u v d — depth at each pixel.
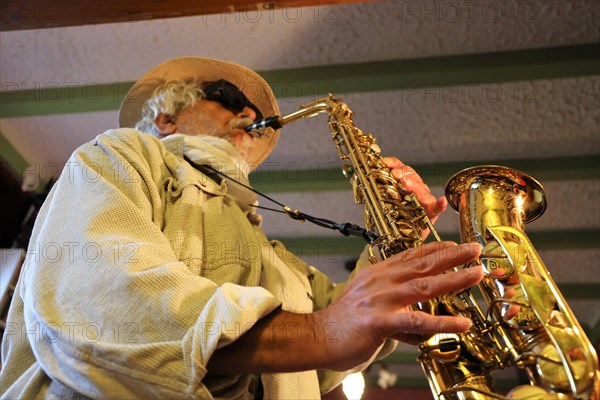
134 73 3.65
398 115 3.80
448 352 1.42
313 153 4.05
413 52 3.55
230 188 1.94
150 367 1.25
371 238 1.91
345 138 2.28
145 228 1.48
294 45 3.51
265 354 1.30
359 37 3.46
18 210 3.81
